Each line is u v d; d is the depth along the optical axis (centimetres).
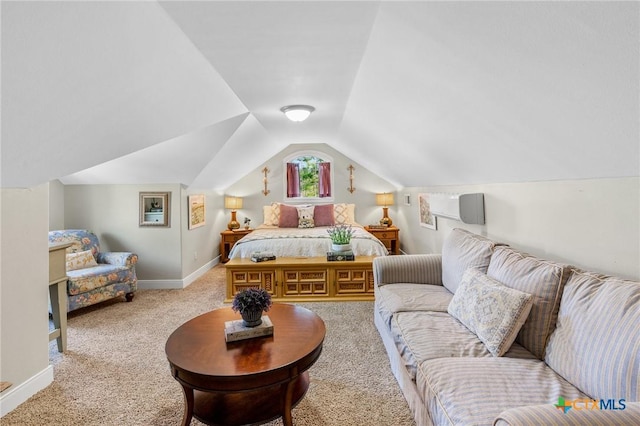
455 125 201
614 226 153
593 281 137
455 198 286
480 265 212
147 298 380
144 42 139
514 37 110
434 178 358
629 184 145
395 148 333
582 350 122
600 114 118
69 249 352
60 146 169
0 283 180
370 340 262
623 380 102
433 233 407
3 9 95
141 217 418
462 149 231
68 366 227
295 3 130
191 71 183
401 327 188
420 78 174
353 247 395
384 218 579
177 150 341
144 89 169
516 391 120
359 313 322
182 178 406
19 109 130
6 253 184
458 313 188
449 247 259
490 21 110
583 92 113
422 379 142
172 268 421
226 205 567
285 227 516
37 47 110
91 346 257
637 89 99
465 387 124
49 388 201
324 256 394
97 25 116
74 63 124
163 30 141
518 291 157
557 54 105
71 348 254
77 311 337
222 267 536
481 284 180
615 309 116
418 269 271
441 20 123
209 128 307
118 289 352
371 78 207
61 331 245
